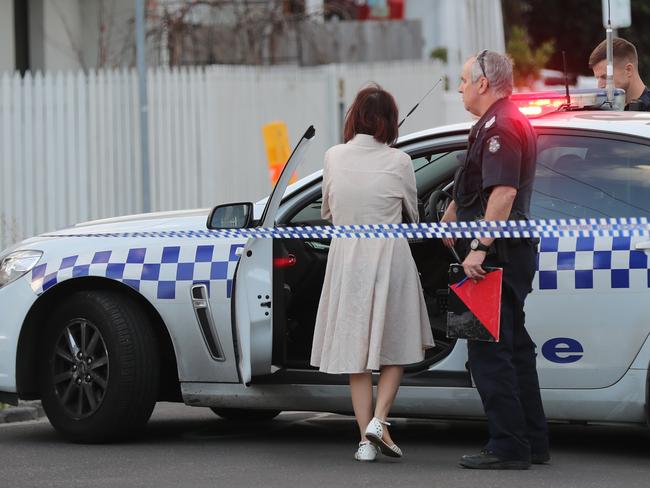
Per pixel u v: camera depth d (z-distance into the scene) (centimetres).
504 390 1278
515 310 1280
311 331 1484
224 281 1432
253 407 1455
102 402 1469
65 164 3136
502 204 1240
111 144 3170
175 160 3253
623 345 1298
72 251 1515
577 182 1347
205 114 3269
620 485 1221
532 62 5338
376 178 1330
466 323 1254
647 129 1338
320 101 3481
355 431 1622
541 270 1320
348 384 1404
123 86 3180
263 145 3375
